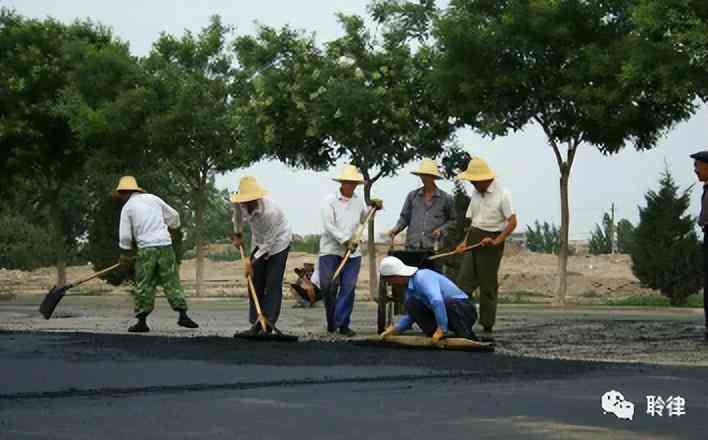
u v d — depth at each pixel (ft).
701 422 22.85
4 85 118.11
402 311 47.55
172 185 140.87
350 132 100.99
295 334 49.57
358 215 49.98
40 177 128.47
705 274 45.93
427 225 50.01
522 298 107.65
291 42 104.32
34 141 119.14
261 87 103.04
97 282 150.20
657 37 85.20
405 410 24.35
